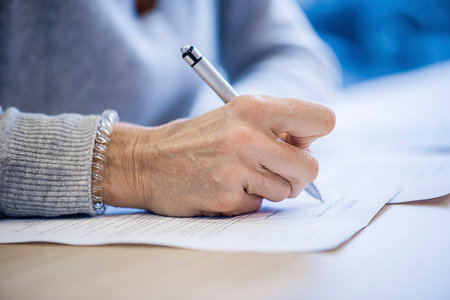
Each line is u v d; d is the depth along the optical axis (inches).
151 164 19.5
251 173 18.1
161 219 18.7
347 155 37.3
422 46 79.9
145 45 35.2
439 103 51.2
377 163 30.9
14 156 19.1
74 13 31.2
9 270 12.8
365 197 20.5
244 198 18.7
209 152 18.3
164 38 37.3
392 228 15.2
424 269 11.1
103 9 32.2
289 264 12.0
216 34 46.9
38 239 15.7
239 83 36.0
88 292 10.8
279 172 18.5
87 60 32.4
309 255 12.7
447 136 38.1
